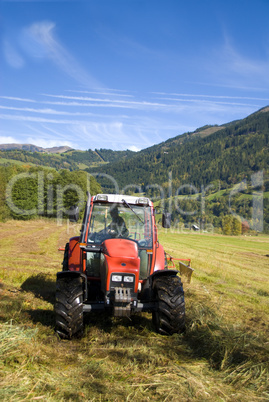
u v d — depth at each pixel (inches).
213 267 629.9
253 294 390.3
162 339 196.1
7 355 151.3
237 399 133.8
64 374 145.0
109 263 196.2
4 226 1656.0
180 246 1223.5
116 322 223.0
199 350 181.2
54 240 1033.5
